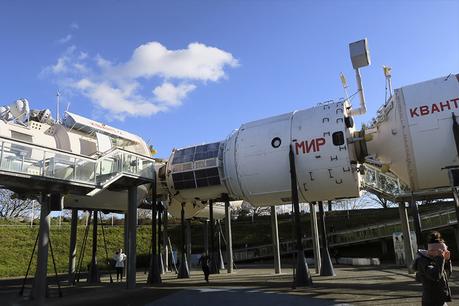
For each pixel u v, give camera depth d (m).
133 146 29.30
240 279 25.45
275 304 13.77
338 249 51.75
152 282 24.39
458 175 17.83
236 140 24.17
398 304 12.52
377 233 45.78
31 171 17.47
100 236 53.28
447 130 18.47
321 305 12.99
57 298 18.67
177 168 26.95
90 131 26.02
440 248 8.13
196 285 22.27
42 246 18.58
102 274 36.22
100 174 20.69
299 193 22.44
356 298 14.12
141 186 28.11
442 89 19.17
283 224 61.84
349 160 20.77
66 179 18.84
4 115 23.28
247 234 60.41
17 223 52.66
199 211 36.91
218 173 25.31
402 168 20.08
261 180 22.84
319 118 21.81
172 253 41.41
